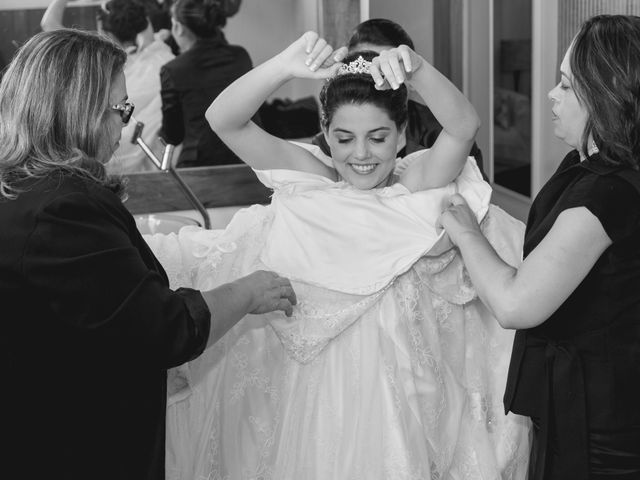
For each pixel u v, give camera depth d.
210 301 1.39
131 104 1.39
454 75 3.13
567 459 1.44
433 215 1.59
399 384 1.54
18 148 1.30
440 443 1.58
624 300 1.40
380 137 1.58
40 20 2.87
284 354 1.61
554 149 3.12
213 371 1.62
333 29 2.96
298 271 1.59
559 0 2.95
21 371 1.26
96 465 1.31
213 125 1.67
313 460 1.55
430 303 1.61
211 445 1.61
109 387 1.32
